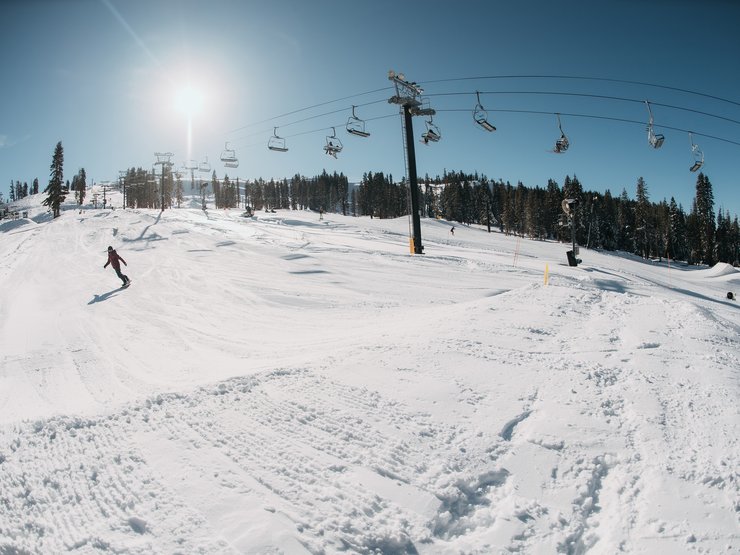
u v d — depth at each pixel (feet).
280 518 10.27
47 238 100.68
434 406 16.01
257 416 15.49
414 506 10.97
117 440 13.92
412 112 81.51
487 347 21.98
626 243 291.17
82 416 15.46
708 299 76.95
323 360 21.13
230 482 11.66
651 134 49.60
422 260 74.28
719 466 12.07
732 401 15.46
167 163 174.40
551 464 12.75
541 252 144.66
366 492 11.39
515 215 296.51
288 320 38.55
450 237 167.94
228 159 84.84
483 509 11.27
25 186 494.59
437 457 12.98
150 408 16.16
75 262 74.69
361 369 19.57
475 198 363.15
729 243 290.76
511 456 13.12
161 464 12.53
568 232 258.57
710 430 13.79
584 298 33.04
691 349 21.13
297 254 76.95
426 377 18.48
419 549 9.81
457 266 69.31
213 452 13.19
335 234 128.36
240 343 31.78
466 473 12.28
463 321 27.07
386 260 73.05
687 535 9.90
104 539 9.70
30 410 20.81
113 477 11.97
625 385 17.38
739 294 114.42
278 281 56.24
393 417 15.26
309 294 48.96
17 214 305.94
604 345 22.25
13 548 9.57
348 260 72.95
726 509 10.56
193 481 11.71
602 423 14.60
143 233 101.50
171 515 10.41
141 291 52.42
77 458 12.89
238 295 48.98
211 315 41.22
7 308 47.26
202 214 174.81
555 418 15.01
